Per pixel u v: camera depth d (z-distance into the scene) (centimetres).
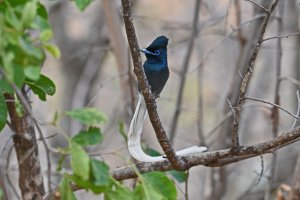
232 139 659
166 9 1745
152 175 558
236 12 1187
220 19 1209
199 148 698
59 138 1334
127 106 1139
